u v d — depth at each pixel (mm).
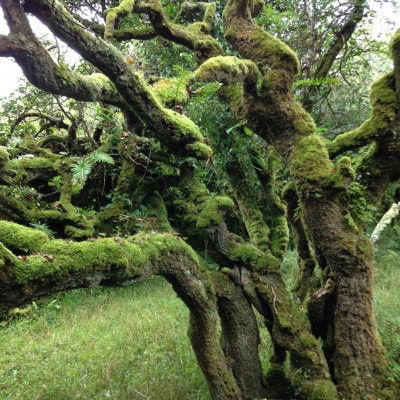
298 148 3367
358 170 3469
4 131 6750
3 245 1931
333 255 3250
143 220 3502
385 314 4262
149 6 3547
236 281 3609
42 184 4391
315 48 6746
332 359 3465
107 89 2691
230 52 5453
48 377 4754
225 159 4367
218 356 3344
